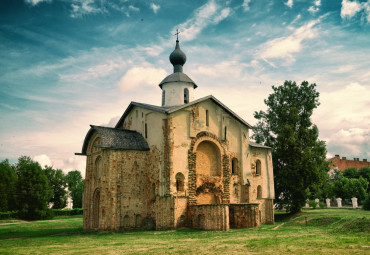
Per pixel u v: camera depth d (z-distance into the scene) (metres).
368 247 13.24
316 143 40.56
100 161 31.33
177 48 38.41
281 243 15.52
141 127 31.95
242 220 27.31
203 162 31.28
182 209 27.64
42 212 56.97
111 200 27.27
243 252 13.55
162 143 28.77
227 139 33.03
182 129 29.45
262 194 36.81
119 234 25.11
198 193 29.91
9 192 59.59
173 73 38.09
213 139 31.67
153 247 16.30
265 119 46.06
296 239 16.89
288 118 41.31
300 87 42.62
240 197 33.19
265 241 16.53
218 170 31.91
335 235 18.30
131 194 28.58
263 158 38.19
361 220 20.48
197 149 31.08
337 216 26.78
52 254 15.05
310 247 13.96
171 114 28.91
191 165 29.19
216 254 13.34
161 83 37.72
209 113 31.97
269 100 43.84
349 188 58.25
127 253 14.54
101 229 26.86
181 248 15.46
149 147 30.41
